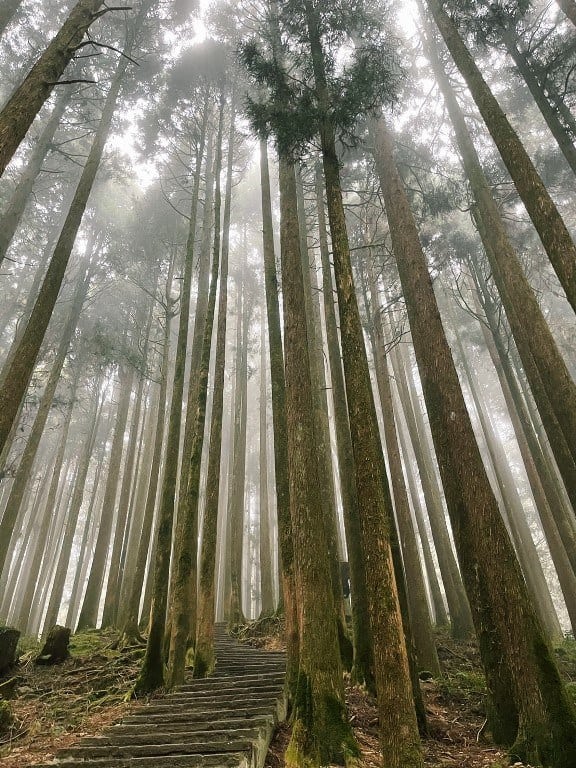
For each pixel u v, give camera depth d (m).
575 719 4.70
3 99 16.22
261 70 7.44
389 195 9.44
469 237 14.91
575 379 21.19
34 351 6.94
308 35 7.70
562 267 6.18
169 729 5.40
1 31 11.54
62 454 21.56
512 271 8.94
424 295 8.00
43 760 5.08
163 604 7.80
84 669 8.92
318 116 6.92
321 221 12.71
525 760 4.79
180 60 14.23
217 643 12.75
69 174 19.30
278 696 6.20
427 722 6.07
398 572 6.63
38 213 19.61
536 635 5.22
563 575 11.78
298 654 6.38
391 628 3.79
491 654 5.66
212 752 4.62
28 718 6.76
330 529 9.66
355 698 6.70
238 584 17.45
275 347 8.84
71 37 6.51
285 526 7.30
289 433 6.50
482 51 13.20
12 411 6.39
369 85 7.00
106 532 18.33
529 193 6.75
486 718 6.23
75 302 17.70
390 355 21.05
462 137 11.70
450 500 6.55
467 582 6.11
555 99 10.91
